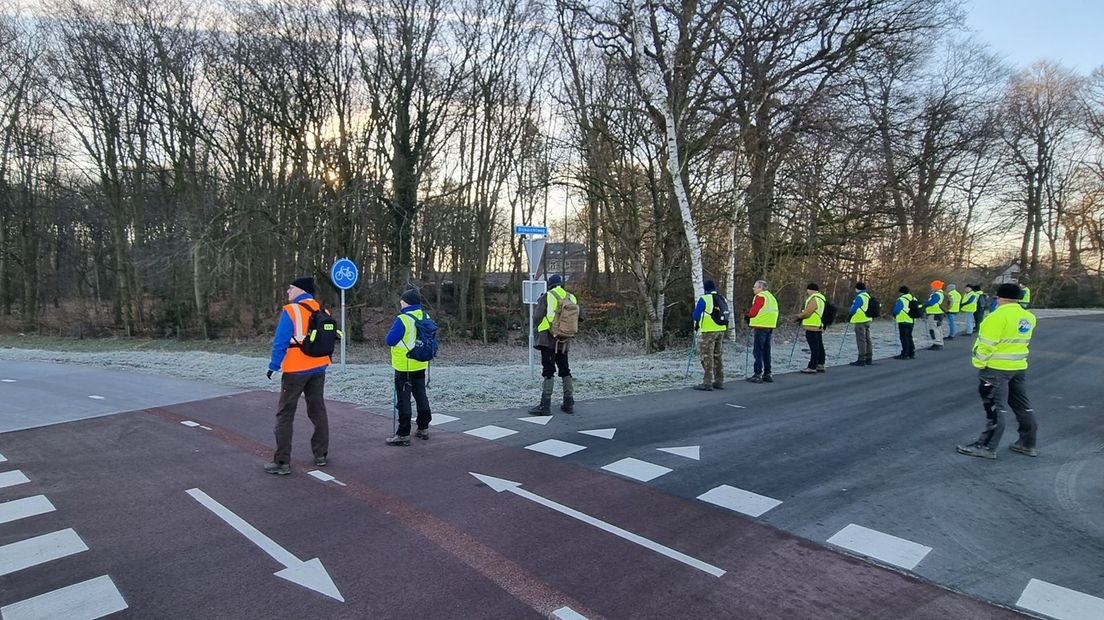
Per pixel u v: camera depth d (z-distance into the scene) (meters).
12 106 29.84
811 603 3.48
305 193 23.92
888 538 4.37
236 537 4.33
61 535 4.35
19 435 7.32
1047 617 3.38
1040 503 5.09
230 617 3.29
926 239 27.98
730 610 3.40
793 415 8.27
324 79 23.78
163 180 28.20
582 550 4.14
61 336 29.08
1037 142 41.28
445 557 4.02
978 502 5.10
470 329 29.31
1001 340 6.37
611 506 4.95
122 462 6.17
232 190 23.95
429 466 6.00
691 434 7.23
